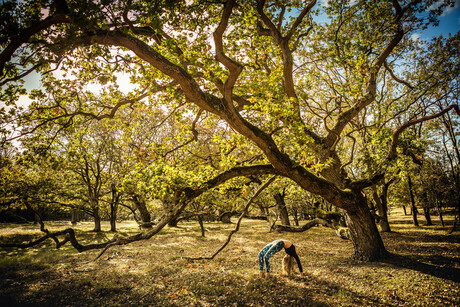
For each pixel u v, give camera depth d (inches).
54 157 358.0
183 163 440.1
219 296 235.1
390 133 379.2
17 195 751.7
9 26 189.3
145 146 371.2
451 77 475.5
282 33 381.7
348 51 379.6
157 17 211.5
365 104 387.5
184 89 222.1
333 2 385.1
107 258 435.2
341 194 337.4
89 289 262.2
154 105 373.4
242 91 321.7
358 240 370.3
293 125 258.8
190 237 757.3
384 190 804.0
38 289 262.8
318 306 207.6
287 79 326.3
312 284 261.4
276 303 214.2
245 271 320.5
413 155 380.8
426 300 212.8
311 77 495.2
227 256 430.3
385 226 788.0
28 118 314.7
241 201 668.7
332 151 371.2
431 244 510.3
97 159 1005.8
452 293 226.7
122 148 976.9
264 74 308.8
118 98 341.4
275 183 541.3
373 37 378.0
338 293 234.2
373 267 320.2
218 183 302.7
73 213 1704.0
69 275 323.3
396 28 359.3
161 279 294.7
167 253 476.1
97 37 204.1
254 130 267.1
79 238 792.9
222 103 235.9
